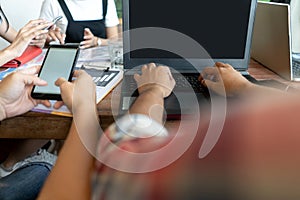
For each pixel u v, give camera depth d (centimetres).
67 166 50
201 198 30
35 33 132
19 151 131
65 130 79
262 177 28
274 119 29
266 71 116
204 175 31
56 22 168
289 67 107
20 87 77
